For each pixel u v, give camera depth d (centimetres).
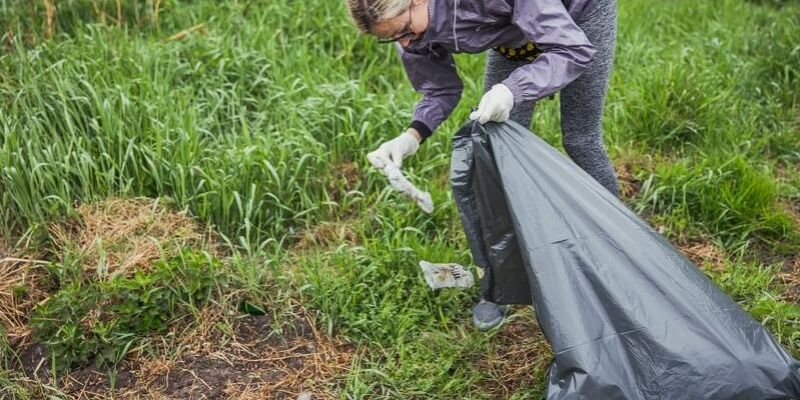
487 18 272
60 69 435
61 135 416
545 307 260
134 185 404
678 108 472
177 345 334
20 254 368
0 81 434
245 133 418
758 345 260
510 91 266
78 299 333
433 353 325
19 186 379
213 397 314
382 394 314
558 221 269
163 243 366
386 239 374
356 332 338
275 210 400
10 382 319
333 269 365
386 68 514
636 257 267
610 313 259
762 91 513
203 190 399
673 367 253
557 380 257
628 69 520
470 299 353
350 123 438
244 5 538
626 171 439
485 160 279
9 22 486
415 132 315
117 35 490
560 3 270
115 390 318
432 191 403
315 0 546
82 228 379
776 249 385
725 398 251
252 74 480
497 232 291
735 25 585
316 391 316
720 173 413
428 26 274
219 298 348
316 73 482
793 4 621
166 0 532
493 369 323
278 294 352
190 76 473
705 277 274
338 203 416
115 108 425
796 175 436
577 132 323
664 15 602
